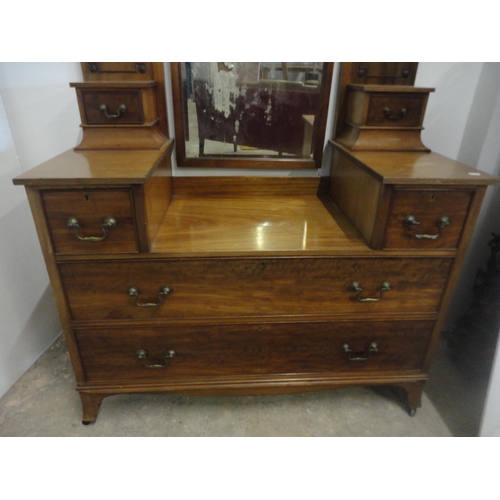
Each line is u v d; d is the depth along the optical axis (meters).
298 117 1.33
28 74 1.27
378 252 1.05
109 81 1.22
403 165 1.06
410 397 1.31
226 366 1.21
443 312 1.16
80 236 0.97
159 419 1.30
